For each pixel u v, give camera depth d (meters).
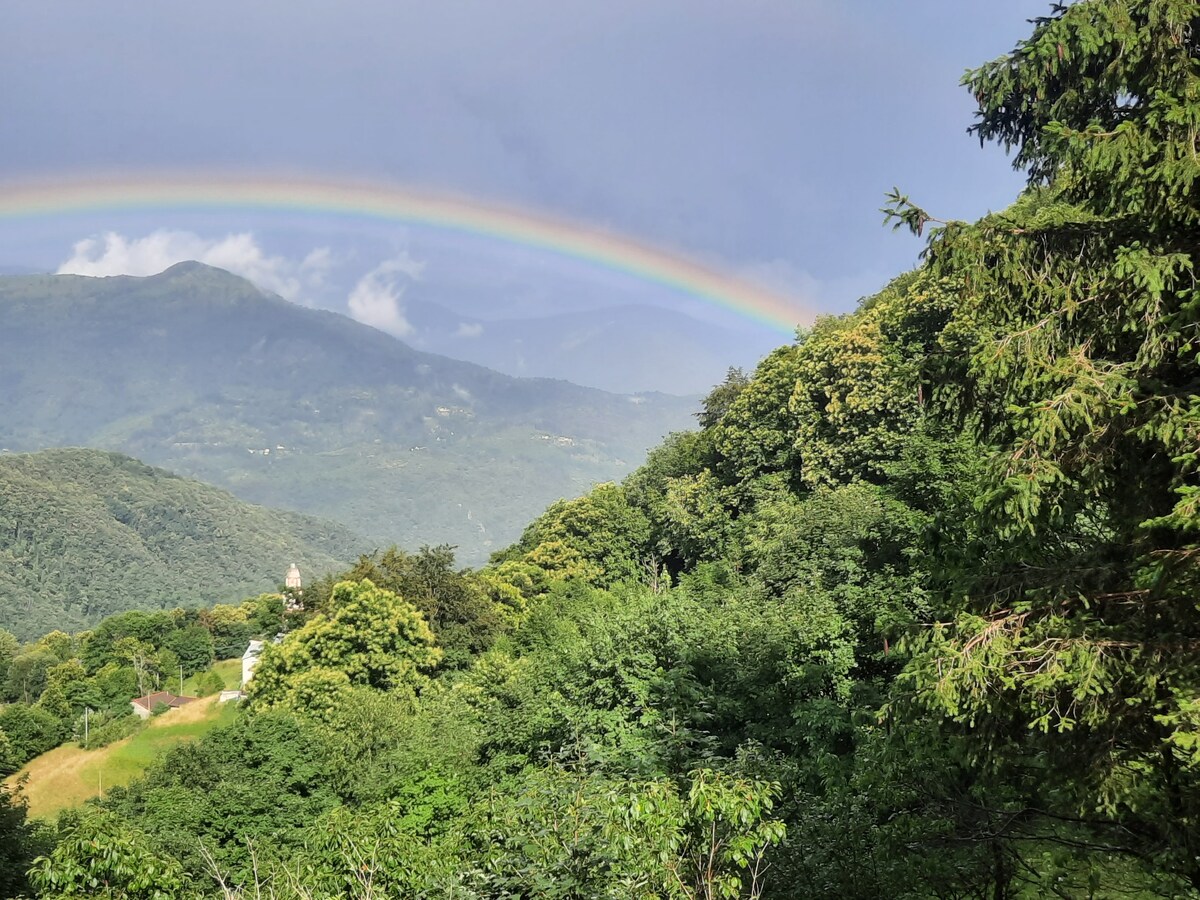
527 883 6.09
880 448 29.05
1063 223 6.07
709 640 17.56
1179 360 5.63
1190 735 4.62
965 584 6.43
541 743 16.00
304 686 31.91
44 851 19.09
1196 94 5.29
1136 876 7.13
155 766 29.84
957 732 6.31
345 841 7.67
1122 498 5.96
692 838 6.51
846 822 7.77
